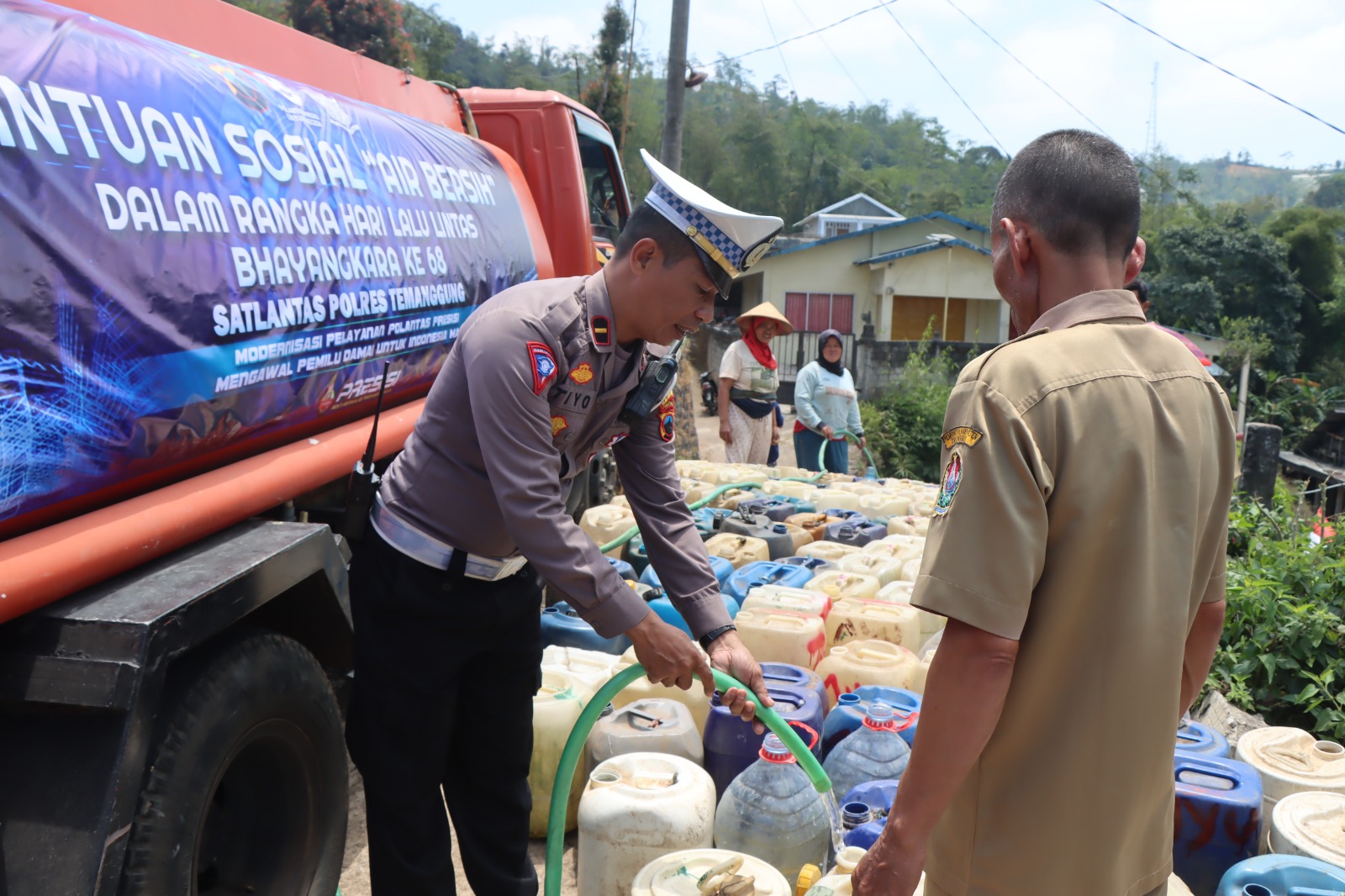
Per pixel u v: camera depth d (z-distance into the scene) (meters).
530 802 2.45
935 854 1.59
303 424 2.71
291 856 2.37
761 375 8.21
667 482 2.39
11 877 1.68
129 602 1.84
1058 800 1.44
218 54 2.95
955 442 1.42
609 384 2.09
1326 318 36.88
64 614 1.78
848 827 2.69
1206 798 2.73
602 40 26.80
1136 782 1.45
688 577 2.34
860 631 4.04
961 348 24.94
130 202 2.01
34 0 1.98
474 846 2.40
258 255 2.41
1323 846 2.58
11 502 1.74
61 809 1.69
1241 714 4.08
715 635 2.29
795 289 27.61
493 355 1.91
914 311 28.34
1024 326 1.62
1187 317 35.09
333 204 2.77
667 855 2.44
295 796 2.37
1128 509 1.39
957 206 62.62
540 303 1.99
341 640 2.55
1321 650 4.58
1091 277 1.51
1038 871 1.46
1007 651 1.36
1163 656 1.43
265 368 2.44
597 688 3.35
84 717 1.72
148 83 2.15
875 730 3.02
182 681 1.98
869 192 59.28
